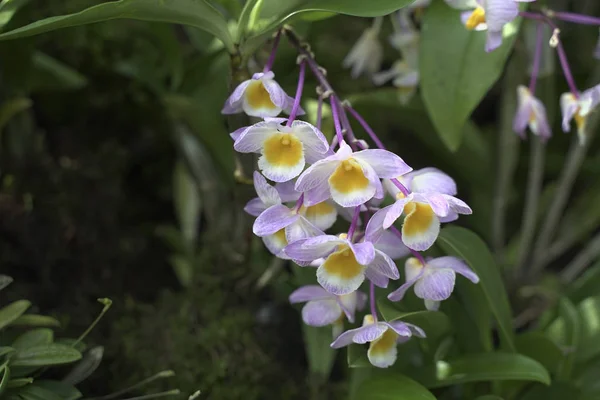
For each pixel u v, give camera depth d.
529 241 0.90
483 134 0.98
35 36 0.82
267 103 0.71
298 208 0.69
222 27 0.72
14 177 0.88
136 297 0.91
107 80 0.94
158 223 1.00
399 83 0.84
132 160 1.00
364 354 0.73
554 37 0.74
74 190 0.90
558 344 0.77
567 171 0.88
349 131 0.71
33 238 0.86
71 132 0.95
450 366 0.76
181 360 0.80
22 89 0.85
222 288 0.85
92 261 0.89
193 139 0.91
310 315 0.72
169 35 0.85
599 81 0.90
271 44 0.78
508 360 0.75
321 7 0.71
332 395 0.81
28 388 0.70
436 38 0.78
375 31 0.85
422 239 0.69
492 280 0.75
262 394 0.82
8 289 0.84
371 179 0.67
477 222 0.94
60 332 0.81
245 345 0.82
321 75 0.71
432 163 0.99
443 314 0.74
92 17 0.69
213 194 0.91
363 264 0.67
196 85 0.86
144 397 0.75
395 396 0.73
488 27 0.73
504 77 0.86
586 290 0.83
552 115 0.86
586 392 0.79
